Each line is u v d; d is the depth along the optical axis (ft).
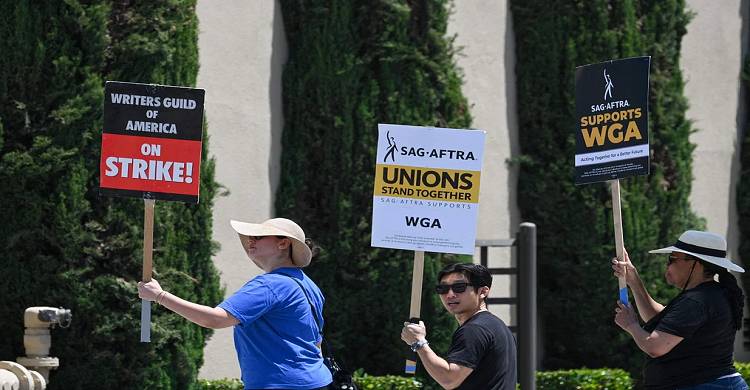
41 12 59.88
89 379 60.75
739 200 102.68
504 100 89.71
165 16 64.59
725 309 44.06
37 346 57.62
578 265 87.51
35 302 60.08
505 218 89.30
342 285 77.87
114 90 43.75
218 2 74.28
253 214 75.82
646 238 88.28
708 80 101.04
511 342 42.52
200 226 66.39
